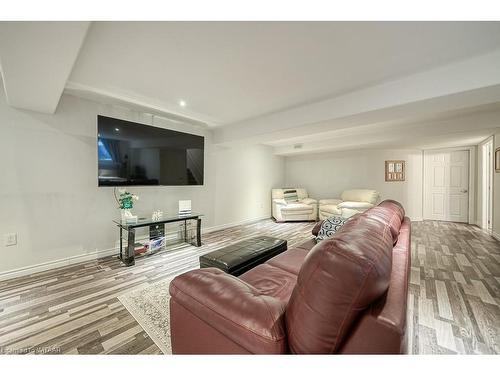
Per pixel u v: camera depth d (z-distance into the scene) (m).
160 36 1.54
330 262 0.68
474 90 1.85
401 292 0.77
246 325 0.80
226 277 1.08
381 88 2.31
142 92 2.53
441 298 1.94
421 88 2.08
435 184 5.59
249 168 5.43
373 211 1.49
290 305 0.77
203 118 3.55
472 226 4.92
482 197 4.75
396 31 1.49
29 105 2.26
